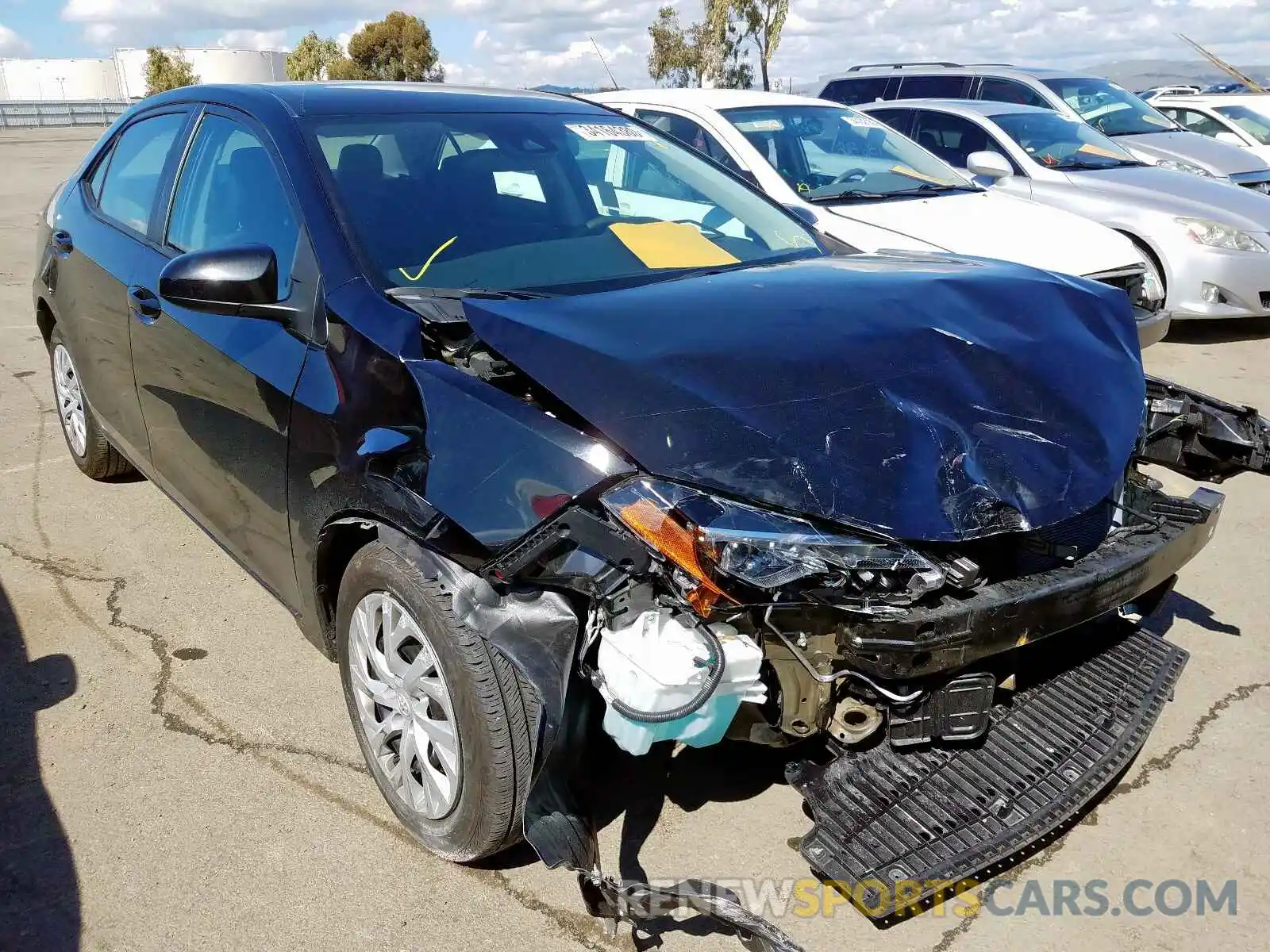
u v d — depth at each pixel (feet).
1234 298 23.21
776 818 8.45
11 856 8.01
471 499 6.92
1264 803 8.73
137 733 9.57
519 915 7.53
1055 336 8.64
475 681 6.98
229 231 10.05
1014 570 7.10
